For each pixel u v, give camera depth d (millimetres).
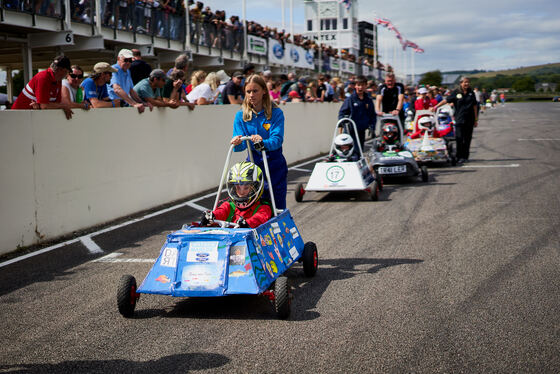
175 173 11148
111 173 9203
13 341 4430
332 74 36000
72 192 8320
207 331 4492
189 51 20250
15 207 7309
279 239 5566
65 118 8148
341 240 7453
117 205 9375
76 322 4809
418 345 4074
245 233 4887
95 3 16078
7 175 7172
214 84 13109
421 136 15438
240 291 4633
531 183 11367
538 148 18438
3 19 13508
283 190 6180
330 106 21766
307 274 5887
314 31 59219
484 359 3814
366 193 11391
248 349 4102
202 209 10172
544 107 62719
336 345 4117
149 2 18156
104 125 9008
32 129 7555
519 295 5051
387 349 4020
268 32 26562
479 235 7355
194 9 20750
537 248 6602
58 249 7438
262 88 5863
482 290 5227
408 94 25938
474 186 11414
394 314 4711
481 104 52969
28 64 15789
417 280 5613
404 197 10617
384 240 7336
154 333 4492
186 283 4754
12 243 7281
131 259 6852
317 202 10594
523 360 3779
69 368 3891
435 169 14586
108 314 4988
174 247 4969
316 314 4793
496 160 15688
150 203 10328
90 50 16453
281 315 4652
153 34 18516
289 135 17203
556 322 4406
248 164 5742
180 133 11312
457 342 4105
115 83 9891
